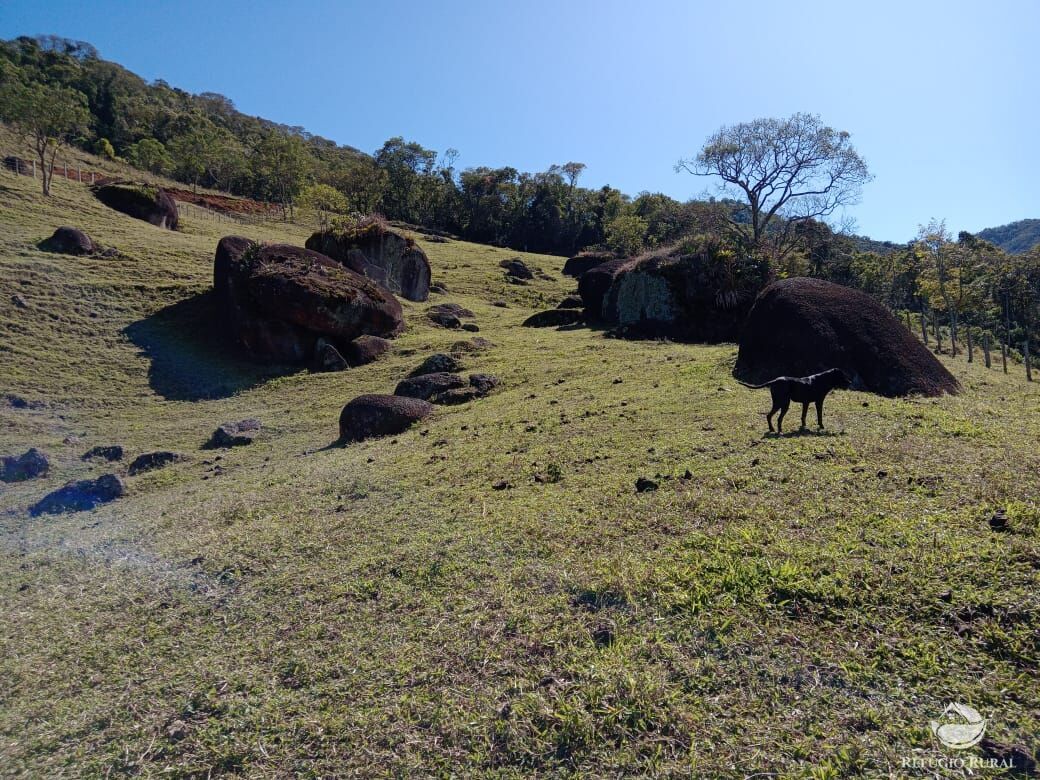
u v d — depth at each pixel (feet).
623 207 276.82
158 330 83.87
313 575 22.39
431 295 123.24
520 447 35.42
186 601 22.40
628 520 22.21
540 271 166.40
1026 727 11.35
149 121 282.97
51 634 21.59
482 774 12.39
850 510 20.10
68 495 42.45
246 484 39.14
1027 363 63.77
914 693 12.58
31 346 73.46
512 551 21.39
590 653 15.19
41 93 123.13
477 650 16.11
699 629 15.30
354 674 16.15
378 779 12.77
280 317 78.84
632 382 50.85
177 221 138.92
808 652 14.06
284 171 218.38
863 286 158.30
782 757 11.57
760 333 48.78
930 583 15.51
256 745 14.28
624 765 12.00
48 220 110.01
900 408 33.12
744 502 21.98
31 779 14.42
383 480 33.17
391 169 279.90
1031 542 16.31
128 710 16.42
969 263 95.14
